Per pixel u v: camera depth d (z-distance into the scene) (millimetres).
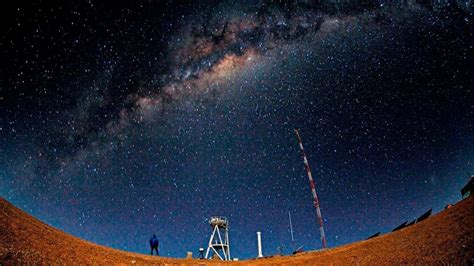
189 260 17531
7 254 8969
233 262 17938
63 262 10688
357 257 14273
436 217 16297
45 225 14781
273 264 16641
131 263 13891
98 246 15539
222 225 33875
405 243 13859
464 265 9008
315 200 31453
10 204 14602
